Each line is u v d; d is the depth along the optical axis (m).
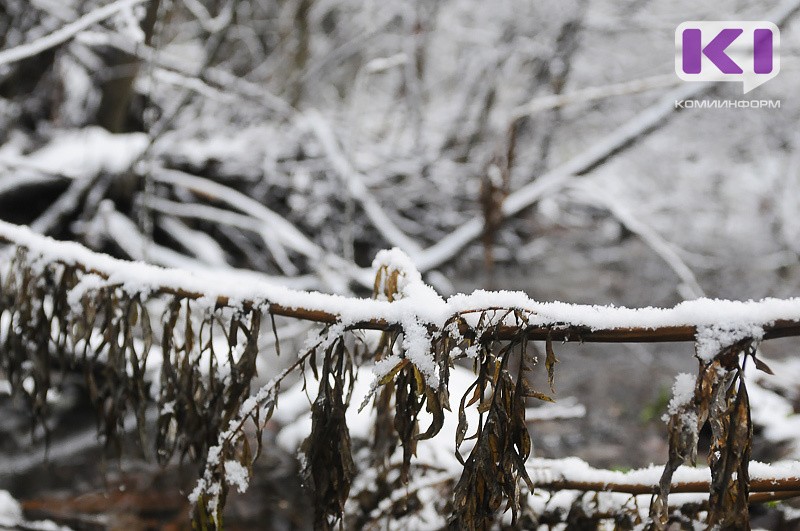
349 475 1.30
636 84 4.87
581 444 4.45
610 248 8.12
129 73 5.34
